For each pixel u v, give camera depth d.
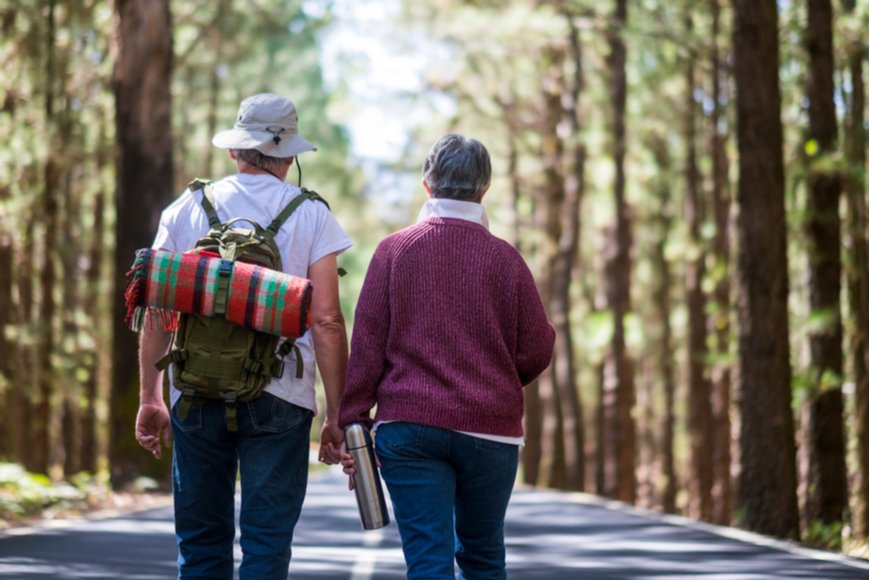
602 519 18.19
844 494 19.59
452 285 5.67
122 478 21.66
